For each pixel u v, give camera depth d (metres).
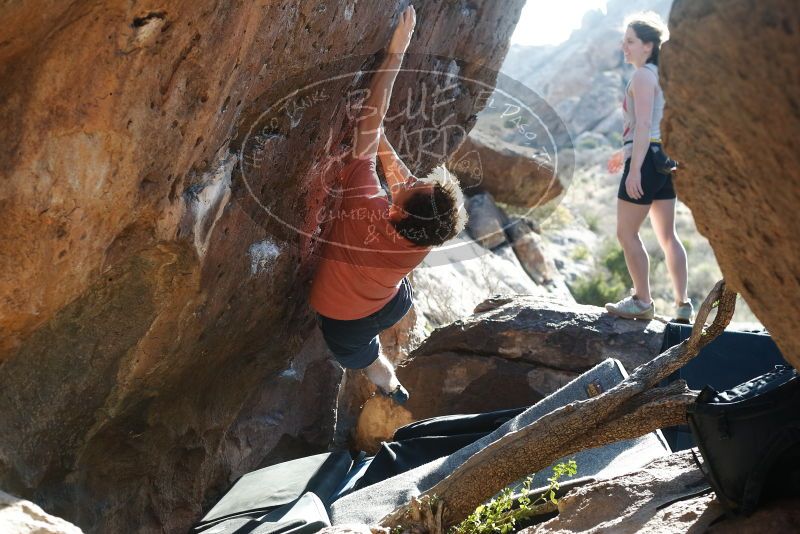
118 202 2.31
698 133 1.43
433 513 2.46
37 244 2.17
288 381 4.82
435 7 3.49
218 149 2.65
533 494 2.64
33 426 2.71
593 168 30.28
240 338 3.72
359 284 3.46
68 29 1.93
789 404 1.86
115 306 2.76
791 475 1.89
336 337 3.77
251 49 2.41
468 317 4.94
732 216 1.49
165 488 3.71
